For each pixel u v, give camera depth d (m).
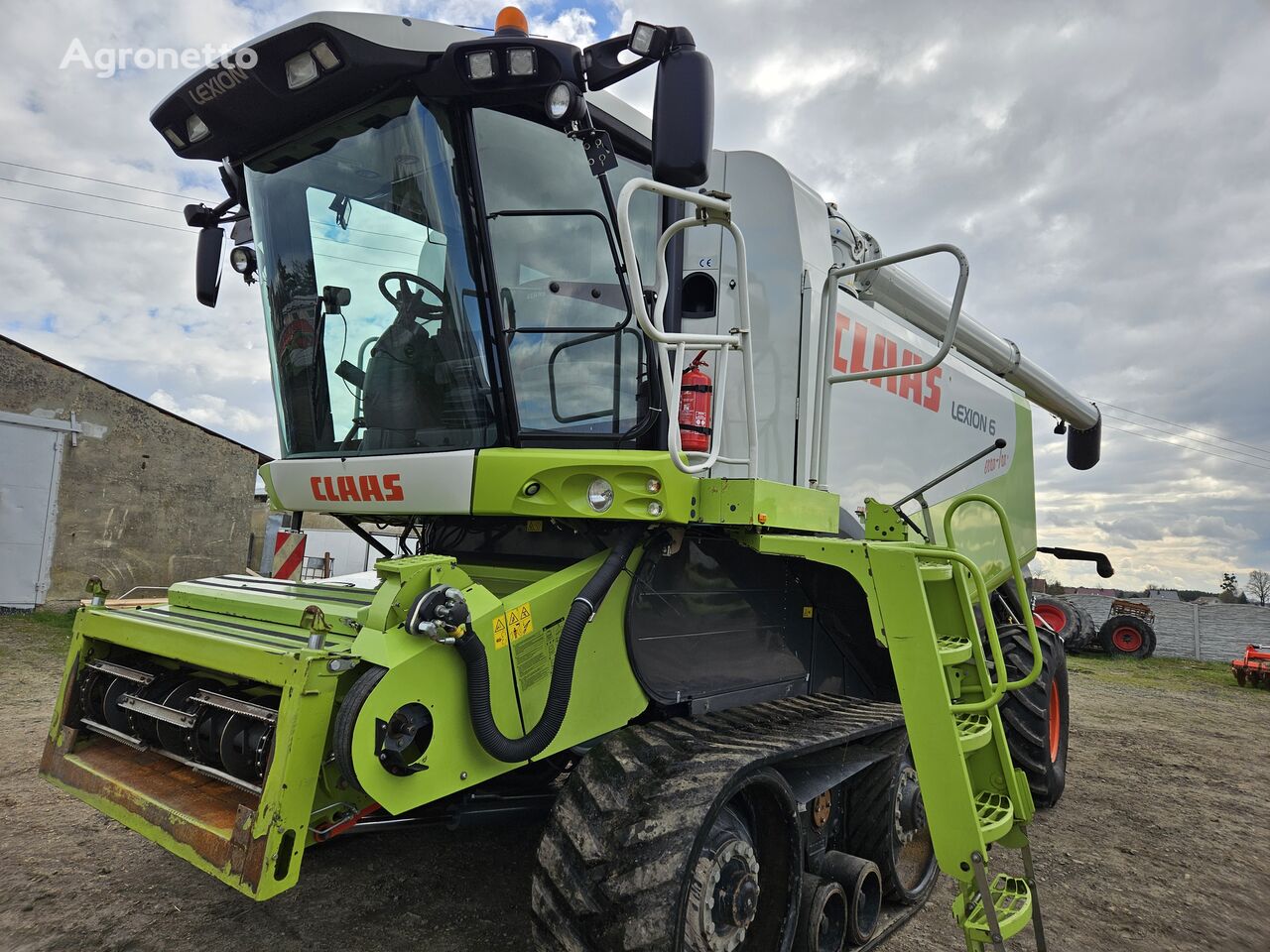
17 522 10.79
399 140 2.82
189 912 3.10
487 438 2.79
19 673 7.25
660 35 2.33
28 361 10.98
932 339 5.25
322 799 2.13
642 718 2.92
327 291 3.17
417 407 2.95
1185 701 10.34
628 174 3.04
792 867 2.71
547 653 2.44
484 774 2.25
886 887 3.46
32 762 4.77
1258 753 7.36
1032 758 5.06
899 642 2.53
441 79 2.65
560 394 2.79
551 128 2.82
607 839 2.22
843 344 3.83
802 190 3.56
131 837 3.78
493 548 3.20
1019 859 4.38
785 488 2.77
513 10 2.79
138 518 11.93
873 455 4.15
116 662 2.77
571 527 2.82
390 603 2.12
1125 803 5.52
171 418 12.33
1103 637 15.59
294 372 3.38
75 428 11.33
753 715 2.95
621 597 2.66
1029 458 6.57
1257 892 4.09
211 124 3.08
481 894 3.38
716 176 3.61
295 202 3.21
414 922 3.11
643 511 2.49
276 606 2.62
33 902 3.11
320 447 3.31
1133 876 4.22
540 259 2.80
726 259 3.50
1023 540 6.29
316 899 3.27
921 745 2.48
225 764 2.19
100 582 2.91
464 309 2.76
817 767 3.04
